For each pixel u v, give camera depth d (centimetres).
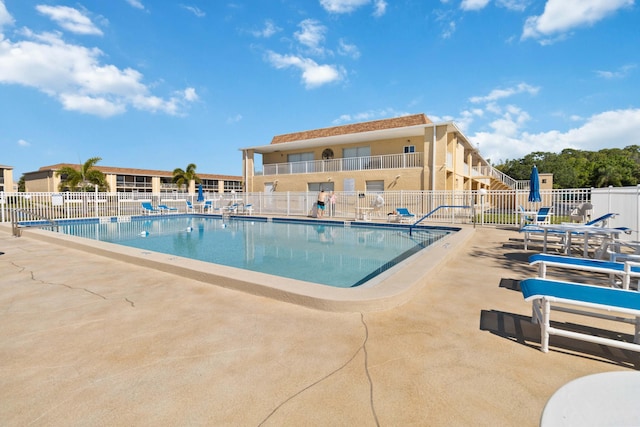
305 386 211
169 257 559
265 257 794
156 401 196
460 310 350
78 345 269
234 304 367
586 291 261
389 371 229
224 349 261
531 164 6191
